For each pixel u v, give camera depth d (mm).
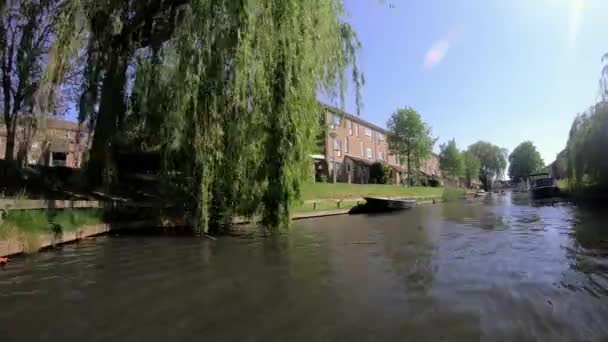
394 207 22203
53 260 6266
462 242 8586
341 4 10547
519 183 83562
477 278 5133
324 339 3113
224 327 3371
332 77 10336
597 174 21766
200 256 6797
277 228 9109
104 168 10656
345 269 5742
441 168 67000
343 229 11680
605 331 3297
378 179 42781
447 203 32344
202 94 8727
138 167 12305
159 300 4160
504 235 9805
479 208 23281
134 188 12117
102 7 9195
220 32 8430
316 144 10133
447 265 6000
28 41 9523
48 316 3633
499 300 4160
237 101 8500
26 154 11719
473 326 3400
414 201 26672
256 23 8398
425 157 47094
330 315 3689
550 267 5793
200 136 8758
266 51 8531
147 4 10367
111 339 3107
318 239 9234
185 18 8867
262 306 3965
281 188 8914
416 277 5215
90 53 9664
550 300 4152
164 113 9461
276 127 8758
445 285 4781
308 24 8969
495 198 42844
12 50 9586
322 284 4855
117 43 10500
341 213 19141
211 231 10172
